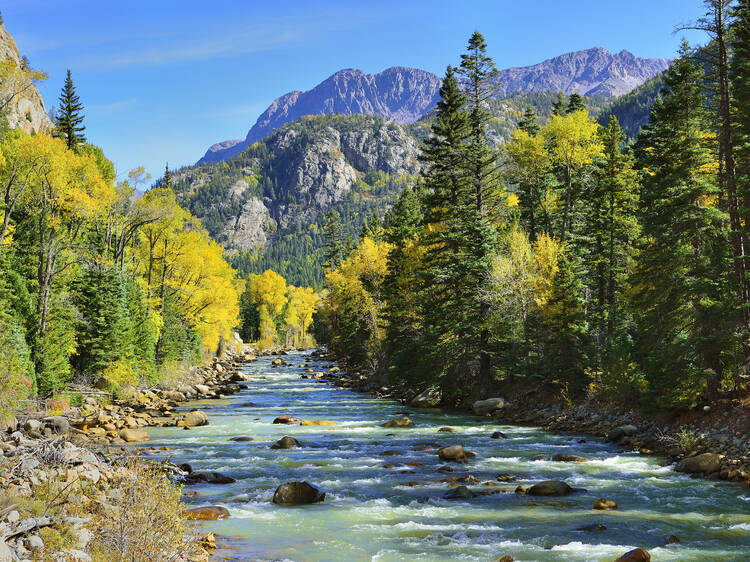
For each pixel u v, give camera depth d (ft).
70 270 129.70
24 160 120.88
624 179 138.21
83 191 128.67
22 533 29.99
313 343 532.32
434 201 157.99
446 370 131.03
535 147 166.40
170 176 268.62
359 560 36.96
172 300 190.49
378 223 318.45
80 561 28.27
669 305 85.46
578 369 106.93
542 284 123.13
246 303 477.36
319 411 124.06
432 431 95.40
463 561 36.96
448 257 138.00
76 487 39.32
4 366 82.28
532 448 79.25
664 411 83.15
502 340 127.03
